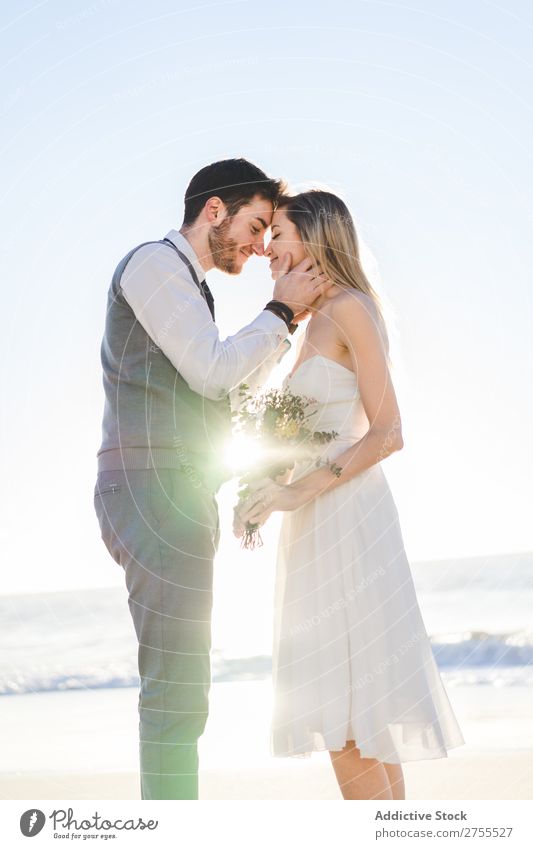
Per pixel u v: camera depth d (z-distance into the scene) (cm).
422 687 340
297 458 354
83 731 768
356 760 344
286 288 375
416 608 352
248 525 351
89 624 1285
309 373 362
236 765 600
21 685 1116
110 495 359
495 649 1088
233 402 390
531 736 626
